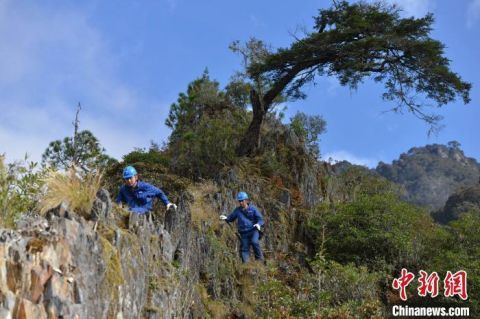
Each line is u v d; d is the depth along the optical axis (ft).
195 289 34.12
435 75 57.52
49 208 23.30
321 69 61.52
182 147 56.29
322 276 44.39
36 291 18.85
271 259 47.37
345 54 57.47
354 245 50.57
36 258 19.47
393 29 58.80
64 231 21.72
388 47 57.41
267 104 62.69
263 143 61.52
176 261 33.55
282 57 59.57
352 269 44.65
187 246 37.58
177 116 68.64
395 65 59.11
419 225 54.34
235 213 41.37
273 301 38.81
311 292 42.93
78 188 25.20
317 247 51.70
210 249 39.14
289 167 59.26
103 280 22.97
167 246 31.86
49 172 24.77
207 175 53.57
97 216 24.97
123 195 30.91
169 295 29.35
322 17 60.70
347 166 73.10
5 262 18.38
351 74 59.21
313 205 57.21
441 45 56.54
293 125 68.95
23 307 17.97
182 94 69.77
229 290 38.24
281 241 50.47
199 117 67.41
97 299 22.22
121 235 25.84
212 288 37.60
